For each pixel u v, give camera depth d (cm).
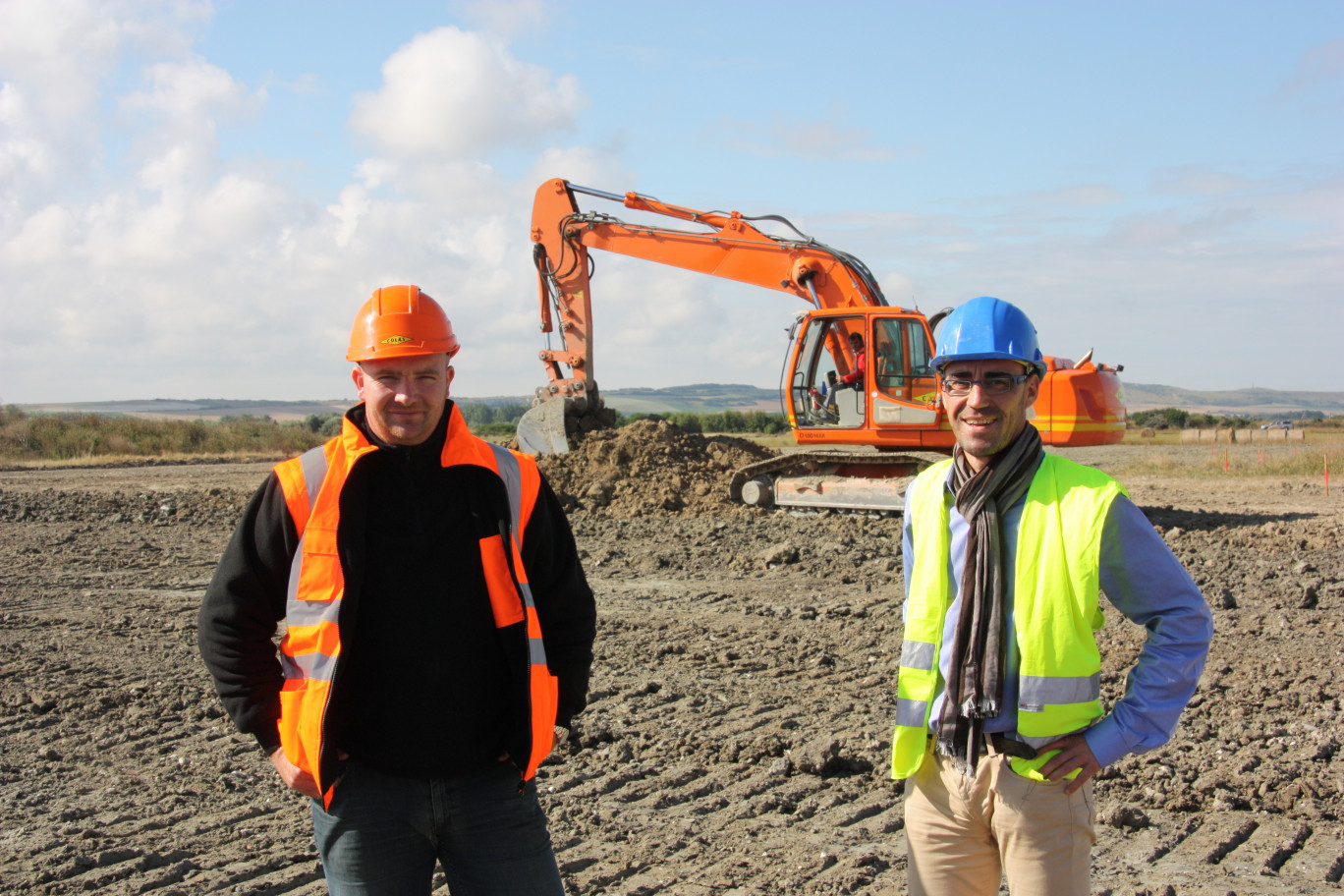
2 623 847
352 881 240
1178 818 446
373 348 234
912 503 264
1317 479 2169
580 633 267
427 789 240
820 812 458
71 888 381
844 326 1407
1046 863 235
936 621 251
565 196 1703
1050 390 1309
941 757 249
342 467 238
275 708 241
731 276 1580
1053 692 232
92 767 518
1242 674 649
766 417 5609
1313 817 439
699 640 779
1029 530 239
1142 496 1828
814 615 852
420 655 240
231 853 416
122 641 786
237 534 241
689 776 504
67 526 1503
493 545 245
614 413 1812
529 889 246
